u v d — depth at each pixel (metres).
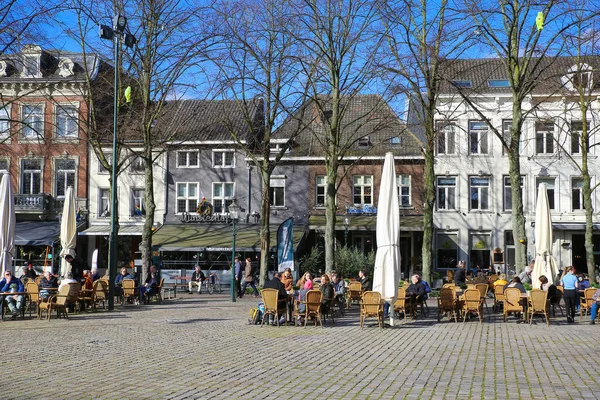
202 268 41.44
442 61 26.81
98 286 23.77
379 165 42.41
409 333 16.39
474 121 41.53
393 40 27.62
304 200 42.81
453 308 19.31
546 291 18.42
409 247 42.38
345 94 29.03
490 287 27.25
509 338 15.27
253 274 35.31
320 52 28.33
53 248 40.34
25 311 21.88
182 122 33.97
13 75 43.09
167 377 10.08
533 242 40.50
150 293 26.67
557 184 40.75
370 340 14.88
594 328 17.67
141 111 32.22
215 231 42.16
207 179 43.62
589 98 32.59
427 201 28.92
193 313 21.97
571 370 10.70
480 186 41.66
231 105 44.62
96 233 42.06
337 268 34.78
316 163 42.78
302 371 10.67
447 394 8.82
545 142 40.91
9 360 11.73
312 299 17.86
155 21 29.42
